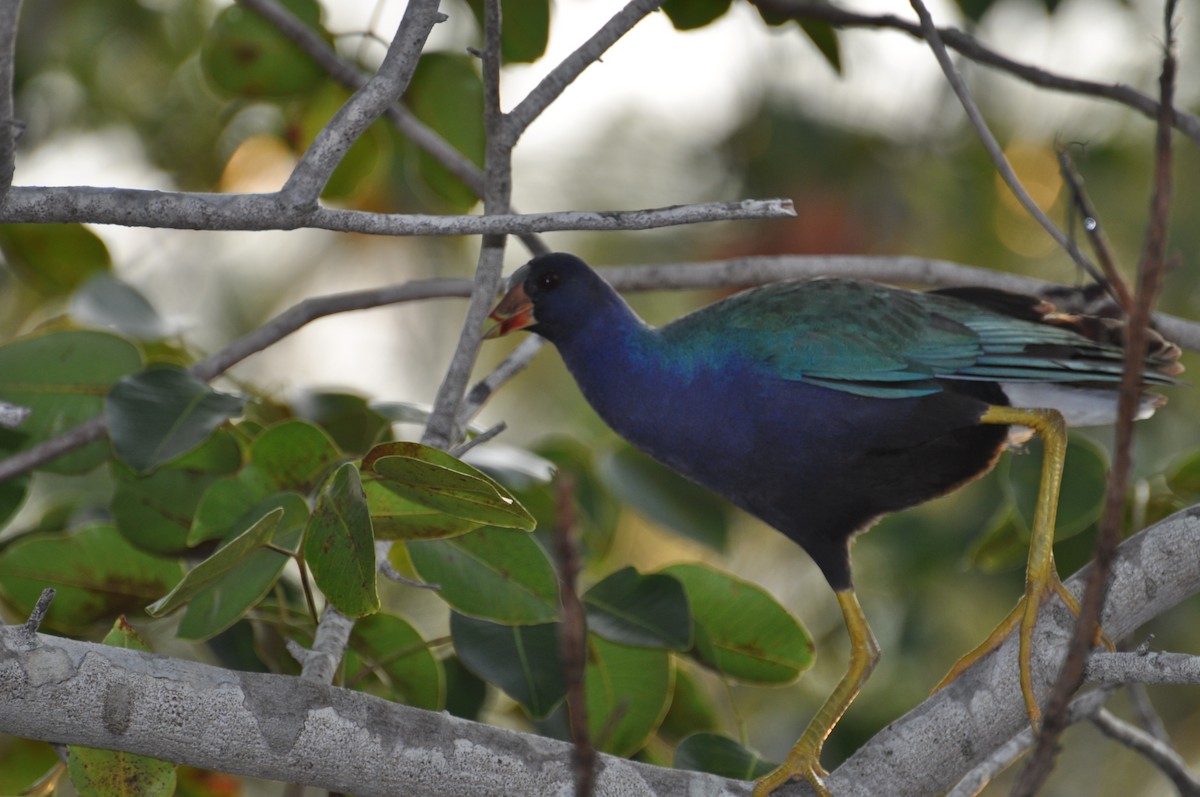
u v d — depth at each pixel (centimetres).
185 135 1043
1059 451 605
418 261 1068
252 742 452
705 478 661
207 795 659
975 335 630
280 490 599
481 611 574
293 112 849
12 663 427
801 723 895
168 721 443
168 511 643
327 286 1073
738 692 952
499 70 555
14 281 1000
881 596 966
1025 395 655
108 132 1048
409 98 789
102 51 1037
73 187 441
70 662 434
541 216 444
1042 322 658
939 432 630
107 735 439
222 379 773
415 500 498
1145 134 980
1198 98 962
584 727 342
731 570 998
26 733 436
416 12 448
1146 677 457
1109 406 655
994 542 739
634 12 554
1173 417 953
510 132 567
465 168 757
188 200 442
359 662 621
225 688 451
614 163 988
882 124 1016
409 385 1073
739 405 634
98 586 638
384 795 467
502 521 494
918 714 524
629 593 595
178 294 1045
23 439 697
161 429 608
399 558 691
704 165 1003
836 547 654
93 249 820
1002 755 560
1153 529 531
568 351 680
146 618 647
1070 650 377
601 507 756
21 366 679
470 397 667
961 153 1015
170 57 1040
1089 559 730
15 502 679
